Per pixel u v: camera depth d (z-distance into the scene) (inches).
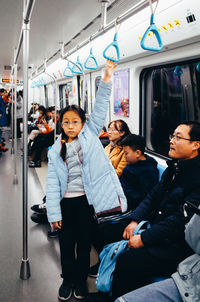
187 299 57.3
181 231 70.6
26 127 90.9
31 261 105.2
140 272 71.0
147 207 86.0
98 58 165.6
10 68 393.4
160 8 99.0
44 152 285.4
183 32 92.0
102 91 80.7
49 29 159.5
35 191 186.5
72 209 85.0
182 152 75.0
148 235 72.4
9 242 119.0
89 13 130.9
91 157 80.9
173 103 129.3
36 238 122.9
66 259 85.0
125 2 108.0
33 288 90.0
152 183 95.7
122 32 128.2
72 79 256.2
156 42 106.3
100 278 75.1
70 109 79.6
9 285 91.4
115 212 92.0
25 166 92.0
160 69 132.3
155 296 60.0
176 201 74.0
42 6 121.6
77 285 85.4
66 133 81.0
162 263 70.7
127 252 73.9
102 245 92.8
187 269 60.7
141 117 142.4
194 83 114.7
